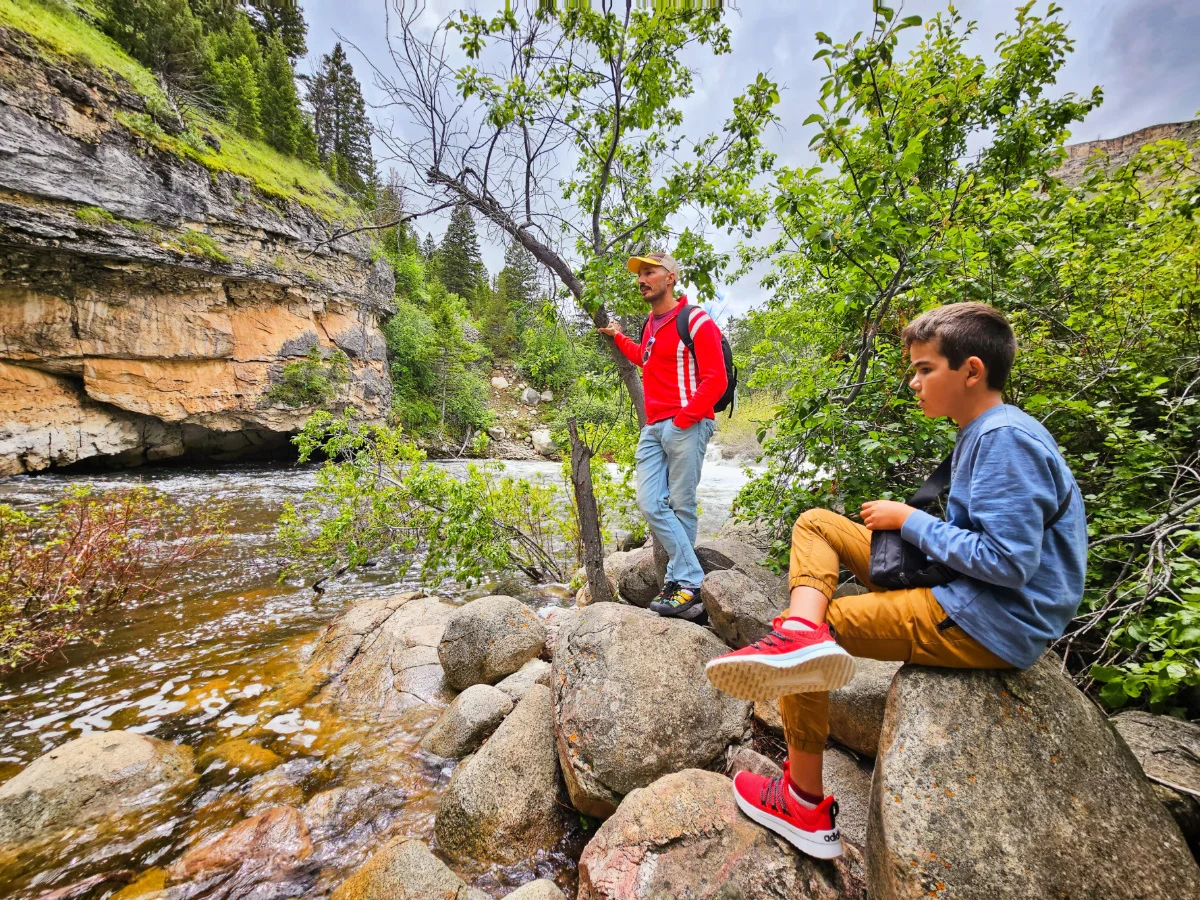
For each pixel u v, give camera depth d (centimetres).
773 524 322
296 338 2095
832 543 151
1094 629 226
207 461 2022
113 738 261
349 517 589
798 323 547
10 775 262
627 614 249
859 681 215
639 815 165
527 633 346
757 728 247
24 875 199
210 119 2120
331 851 212
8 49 1303
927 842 114
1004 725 125
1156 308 281
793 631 129
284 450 2234
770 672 122
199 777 258
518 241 352
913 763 125
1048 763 120
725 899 139
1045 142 376
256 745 284
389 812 234
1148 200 329
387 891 166
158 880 198
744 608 266
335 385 2200
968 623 122
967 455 129
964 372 132
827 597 141
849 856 157
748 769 194
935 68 353
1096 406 250
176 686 353
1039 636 119
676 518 304
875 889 124
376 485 616
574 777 205
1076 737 124
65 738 295
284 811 228
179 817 231
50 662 387
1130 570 219
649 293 301
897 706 135
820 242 249
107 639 430
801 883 141
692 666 230
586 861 160
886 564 135
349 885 173
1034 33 353
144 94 1659
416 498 582
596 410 538
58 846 212
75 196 1409
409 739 290
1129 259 291
